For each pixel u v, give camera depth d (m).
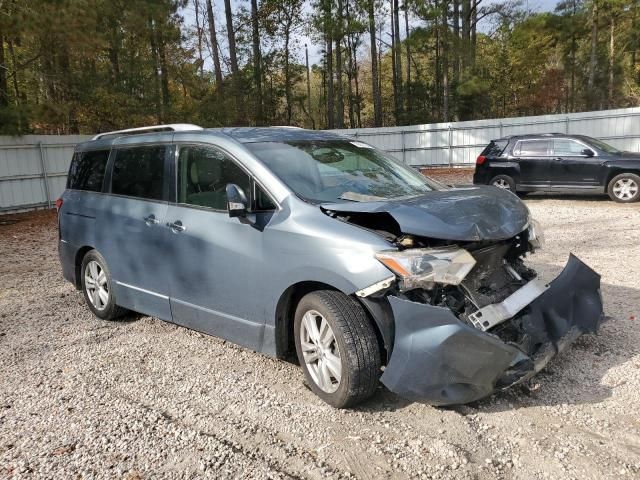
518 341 3.52
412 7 31.00
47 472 2.97
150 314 4.95
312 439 3.21
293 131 4.80
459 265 3.22
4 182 15.96
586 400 3.52
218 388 3.93
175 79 26.06
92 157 5.82
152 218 4.72
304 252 3.57
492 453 3.00
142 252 4.85
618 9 36.19
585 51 42.25
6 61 17.98
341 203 3.72
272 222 3.80
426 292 3.34
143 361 4.47
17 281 7.53
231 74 30.50
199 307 4.38
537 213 11.45
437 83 40.88
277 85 39.75
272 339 3.86
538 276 4.09
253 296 3.93
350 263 3.35
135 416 3.56
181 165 4.62
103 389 3.99
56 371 4.34
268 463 2.99
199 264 4.29
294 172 4.06
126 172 5.24
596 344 4.34
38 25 13.73
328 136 4.86
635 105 38.16
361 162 4.59
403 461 2.96
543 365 3.49
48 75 17.59
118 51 21.81
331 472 2.89
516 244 4.11
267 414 3.53
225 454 3.09
